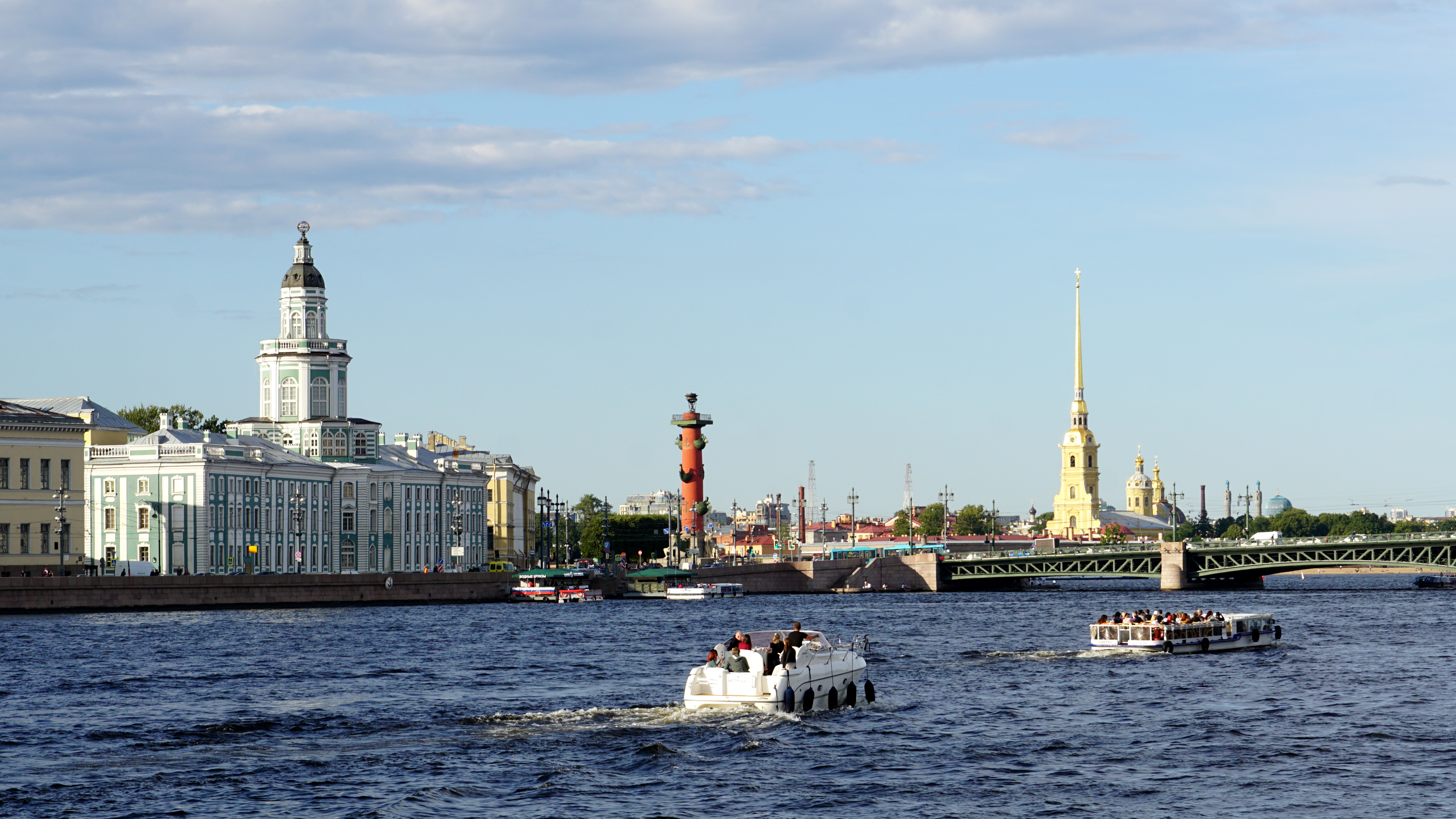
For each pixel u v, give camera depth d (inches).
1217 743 3540.8
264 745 3442.4
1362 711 4065.0
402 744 3444.9
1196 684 4662.9
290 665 5290.4
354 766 3211.1
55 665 5187.0
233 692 4456.2
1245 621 6107.3
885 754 3361.2
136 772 3147.1
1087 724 3796.8
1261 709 4101.9
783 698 3708.2
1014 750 3422.7
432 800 2910.9
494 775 3125.0
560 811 2832.2
